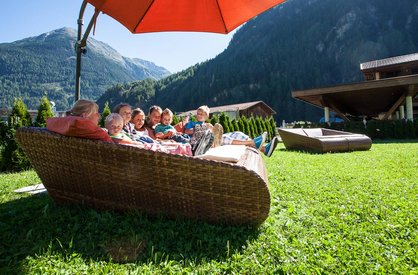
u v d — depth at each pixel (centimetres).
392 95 1708
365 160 638
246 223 228
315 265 180
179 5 304
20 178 464
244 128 1653
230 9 309
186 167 219
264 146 588
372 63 2934
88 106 253
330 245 205
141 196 237
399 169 508
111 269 171
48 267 170
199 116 525
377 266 178
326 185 383
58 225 227
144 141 352
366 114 2481
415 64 2588
